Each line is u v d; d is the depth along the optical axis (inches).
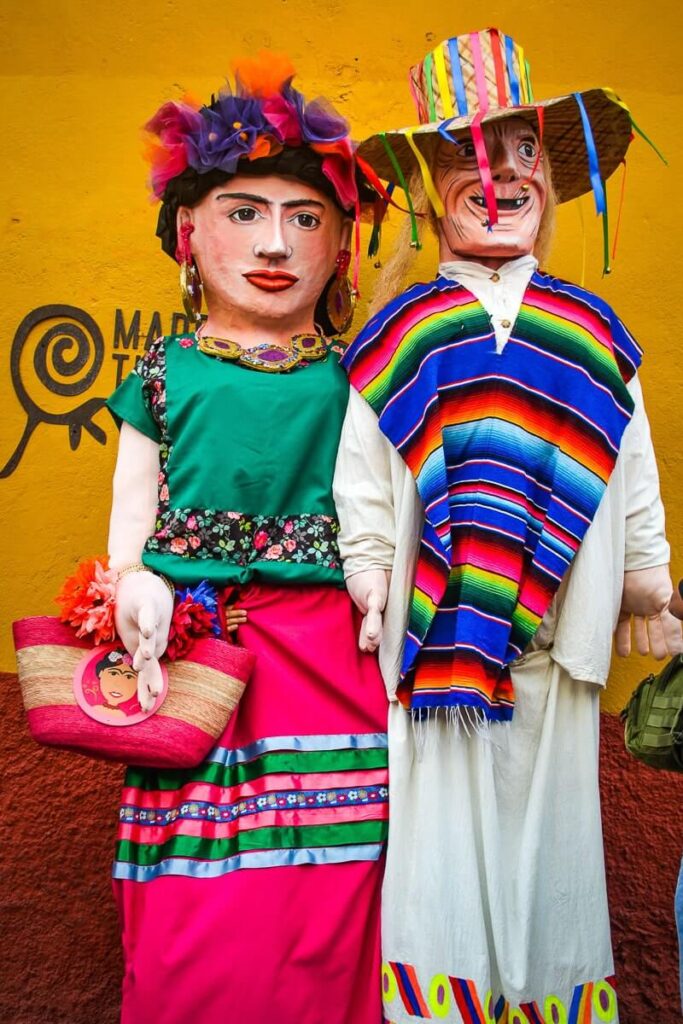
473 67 143.7
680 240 170.7
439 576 134.6
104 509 167.9
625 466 141.5
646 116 171.9
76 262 171.0
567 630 136.6
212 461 141.6
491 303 141.2
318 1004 129.8
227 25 173.6
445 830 133.4
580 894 135.3
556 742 137.4
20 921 158.2
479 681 132.6
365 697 137.9
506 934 132.0
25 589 166.6
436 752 134.8
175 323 169.9
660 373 168.7
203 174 146.5
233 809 134.6
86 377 169.3
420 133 139.8
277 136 145.0
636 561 142.2
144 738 132.9
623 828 159.2
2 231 171.3
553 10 173.2
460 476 137.5
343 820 134.3
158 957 129.0
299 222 147.6
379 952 133.3
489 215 133.1
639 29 173.2
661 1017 154.9
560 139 148.7
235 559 140.7
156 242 171.3
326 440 143.9
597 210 130.4
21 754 162.6
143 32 173.3
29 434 168.9
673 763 136.6
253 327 148.6
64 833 160.6
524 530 135.6
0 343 169.9
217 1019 127.8
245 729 137.7
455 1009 129.7
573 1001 133.6
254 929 129.1
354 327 169.8
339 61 173.5
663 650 141.6
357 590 138.4
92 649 136.4
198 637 137.4
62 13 173.8
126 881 133.3
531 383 137.9
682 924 133.2
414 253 151.1
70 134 173.0
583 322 140.3
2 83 173.0
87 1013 155.9
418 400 137.3
